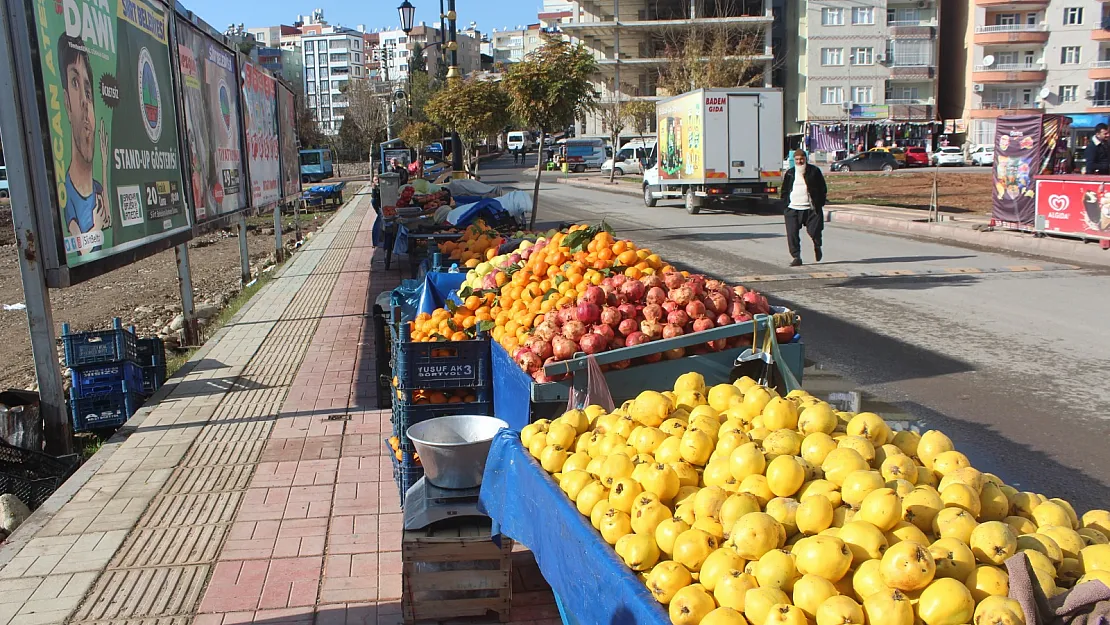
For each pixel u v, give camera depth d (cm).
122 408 766
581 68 1565
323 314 1170
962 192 2984
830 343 883
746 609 244
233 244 2547
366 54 18100
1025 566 235
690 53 4953
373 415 711
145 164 801
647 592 258
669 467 307
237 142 1268
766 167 2414
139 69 792
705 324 475
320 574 442
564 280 539
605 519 293
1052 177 1546
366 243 2116
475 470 405
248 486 562
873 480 280
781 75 7144
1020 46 6600
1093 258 1405
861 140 6525
